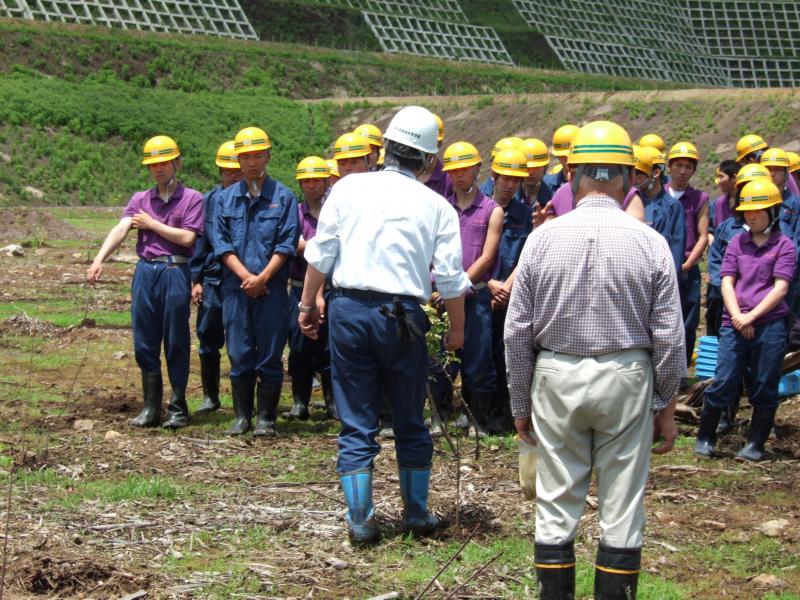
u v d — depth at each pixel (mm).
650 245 4488
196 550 5621
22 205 37781
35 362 11492
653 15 74625
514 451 8133
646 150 8914
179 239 8602
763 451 8289
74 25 54188
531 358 4688
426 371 5969
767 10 75688
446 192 8773
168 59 53469
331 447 8141
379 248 5773
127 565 5320
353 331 5785
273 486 6895
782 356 7973
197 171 44938
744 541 6102
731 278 8070
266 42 59312
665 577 5527
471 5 69750
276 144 48312
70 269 19875
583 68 67750
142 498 6477
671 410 4656
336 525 6102
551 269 4523
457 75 60281
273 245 8438
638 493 4504
